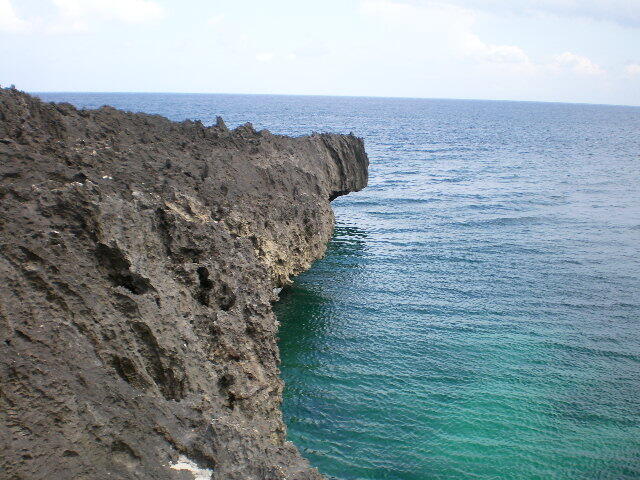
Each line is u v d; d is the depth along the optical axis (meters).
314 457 20.50
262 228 31.77
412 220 61.12
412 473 19.77
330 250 47.81
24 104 24.72
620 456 20.95
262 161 39.56
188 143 34.47
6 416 10.48
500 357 28.56
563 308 35.50
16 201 14.86
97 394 11.91
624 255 47.84
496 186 86.81
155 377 13.78
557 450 21.20
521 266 44.41
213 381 15.72
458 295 37.69
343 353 28.70
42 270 13.16
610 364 28.05
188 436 12.58
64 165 19.67
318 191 47.16
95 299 13.67
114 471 11.03
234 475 11.88
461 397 24.70
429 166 112.62
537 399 24.62
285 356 28.23
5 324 11.71
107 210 16.31
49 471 10.25
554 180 94.75
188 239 20.31
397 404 24.02
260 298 22.12
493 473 19.86
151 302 14.80
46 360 11.65
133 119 34.34
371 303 35.78
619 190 84.00
